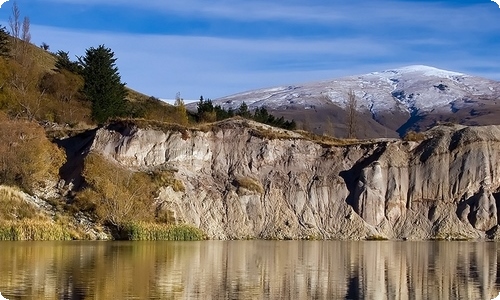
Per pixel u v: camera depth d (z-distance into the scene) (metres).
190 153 115.56
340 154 122.12
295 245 94.88
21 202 92.44
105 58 147.75
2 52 147.62
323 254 80.88
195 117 166.75
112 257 70.38
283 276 61.31
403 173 120.31
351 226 114.06
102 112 142.38
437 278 62.00
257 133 120.75
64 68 159.25
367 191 116.44
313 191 117.19
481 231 115.31
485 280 61.16
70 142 116.31
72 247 79.38
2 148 97.75
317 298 51.12
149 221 99.94
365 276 62.38
